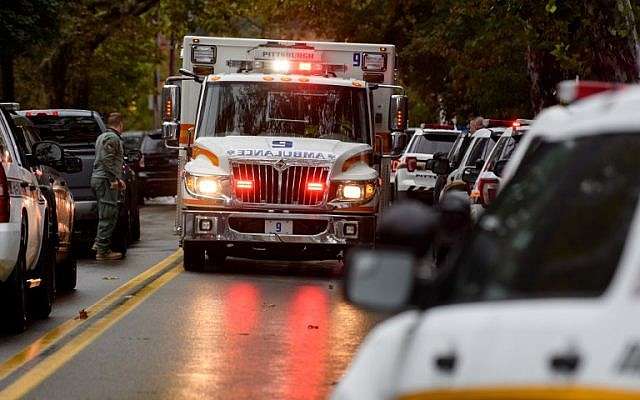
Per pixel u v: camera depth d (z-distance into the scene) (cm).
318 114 4453
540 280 912
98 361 2550
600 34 4362
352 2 8775
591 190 929
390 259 952
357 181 4278
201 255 4366
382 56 4825
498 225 1020
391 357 927
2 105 3189
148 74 14400
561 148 995
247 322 3097
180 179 4600
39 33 7438
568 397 793
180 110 4719
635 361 793
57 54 10406
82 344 2766
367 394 916
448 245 3947
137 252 5175
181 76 4641
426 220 966
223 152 4278
